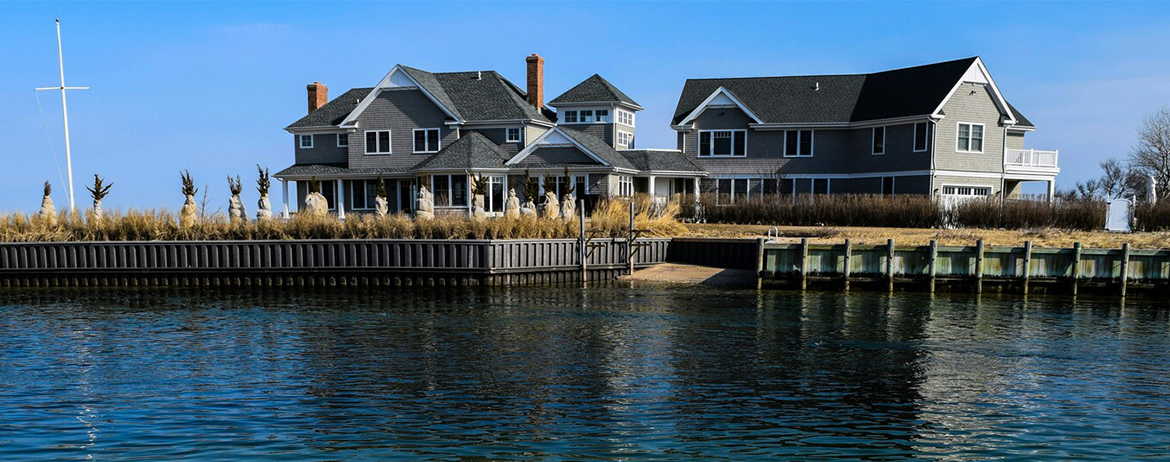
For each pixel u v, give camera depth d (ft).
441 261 97.66
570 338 63.05
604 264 104.01
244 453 37.04
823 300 85.05
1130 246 96.94
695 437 39.19
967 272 90.94
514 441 38.55
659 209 129.18
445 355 56.80
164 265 101.91
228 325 69.67
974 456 37.09
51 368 53.21
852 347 59.82
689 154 166.61
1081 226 117.60
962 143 146.10
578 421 41.55
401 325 69.10
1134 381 50.01
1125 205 115.34
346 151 174.81
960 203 124.26
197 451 37.32
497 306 80.38
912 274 92.43
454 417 42.16
